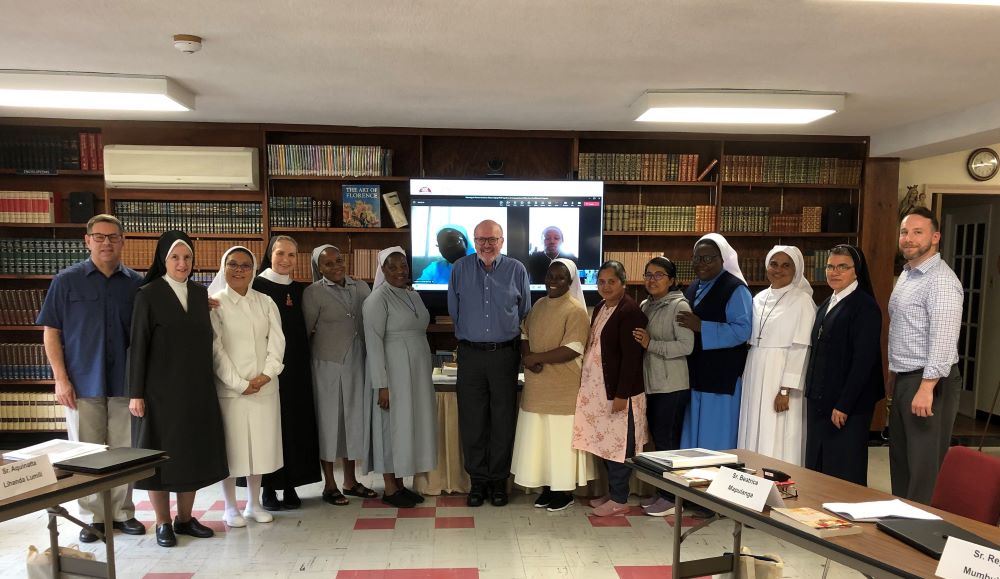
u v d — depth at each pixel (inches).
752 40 115.9
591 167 209.0
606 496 148.9
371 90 155.3
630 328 134.6
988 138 174.1
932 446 118.5
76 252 195.0
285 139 208.8
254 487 137.9
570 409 141.5
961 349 265.3
